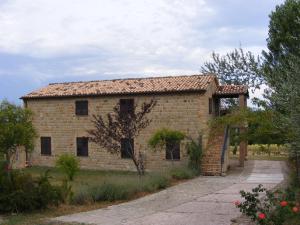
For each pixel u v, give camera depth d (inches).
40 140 1250.0
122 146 1115.3
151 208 530.6
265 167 1119.6
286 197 373.7
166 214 486.0
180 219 453.7
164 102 1070.4
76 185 789.2
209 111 1093.8
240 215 466.0
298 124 368.5
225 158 996.6
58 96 1200.8
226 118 969.5
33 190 507.8
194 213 487.5
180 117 1053.2
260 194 610.2
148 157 1078.4
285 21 1151.0
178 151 1044.5
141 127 1005.8
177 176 860.0
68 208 533.0
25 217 472.4
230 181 822.5
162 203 569.6
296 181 659.4
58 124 1218.6
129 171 1103.6
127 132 976.9
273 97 413.7
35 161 1256.2
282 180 818.2
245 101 1175.6
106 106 1140.5
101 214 491.5
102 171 1120.2
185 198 610.2
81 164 1173.7
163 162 1059.3
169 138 972.6
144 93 1080.2
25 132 616.7
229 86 1182.9
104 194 600.7
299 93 368.5
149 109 1021.8
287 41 1124.5
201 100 1033.5
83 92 1175.6
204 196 625.6
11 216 478.9
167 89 1059.9
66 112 1206.3
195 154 967.0
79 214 493.4
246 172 1008.2
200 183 792.9
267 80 493.7
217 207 525.0
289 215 357.7
